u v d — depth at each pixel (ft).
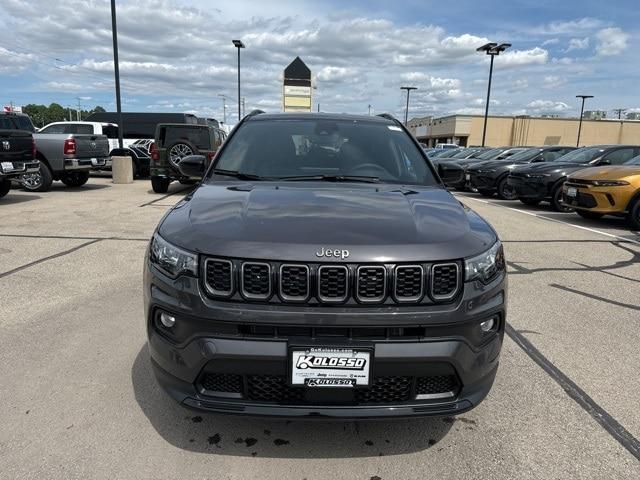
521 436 8.57
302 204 8.51
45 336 12.22
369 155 11.69
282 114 13.46
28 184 41.34
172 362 7.36
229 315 6.84
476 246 7.54
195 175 12.58
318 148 11.77
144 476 7.38
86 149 43.70
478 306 7.28
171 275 7.34
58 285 16.17
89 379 10.17
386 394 7.19
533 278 18.17
